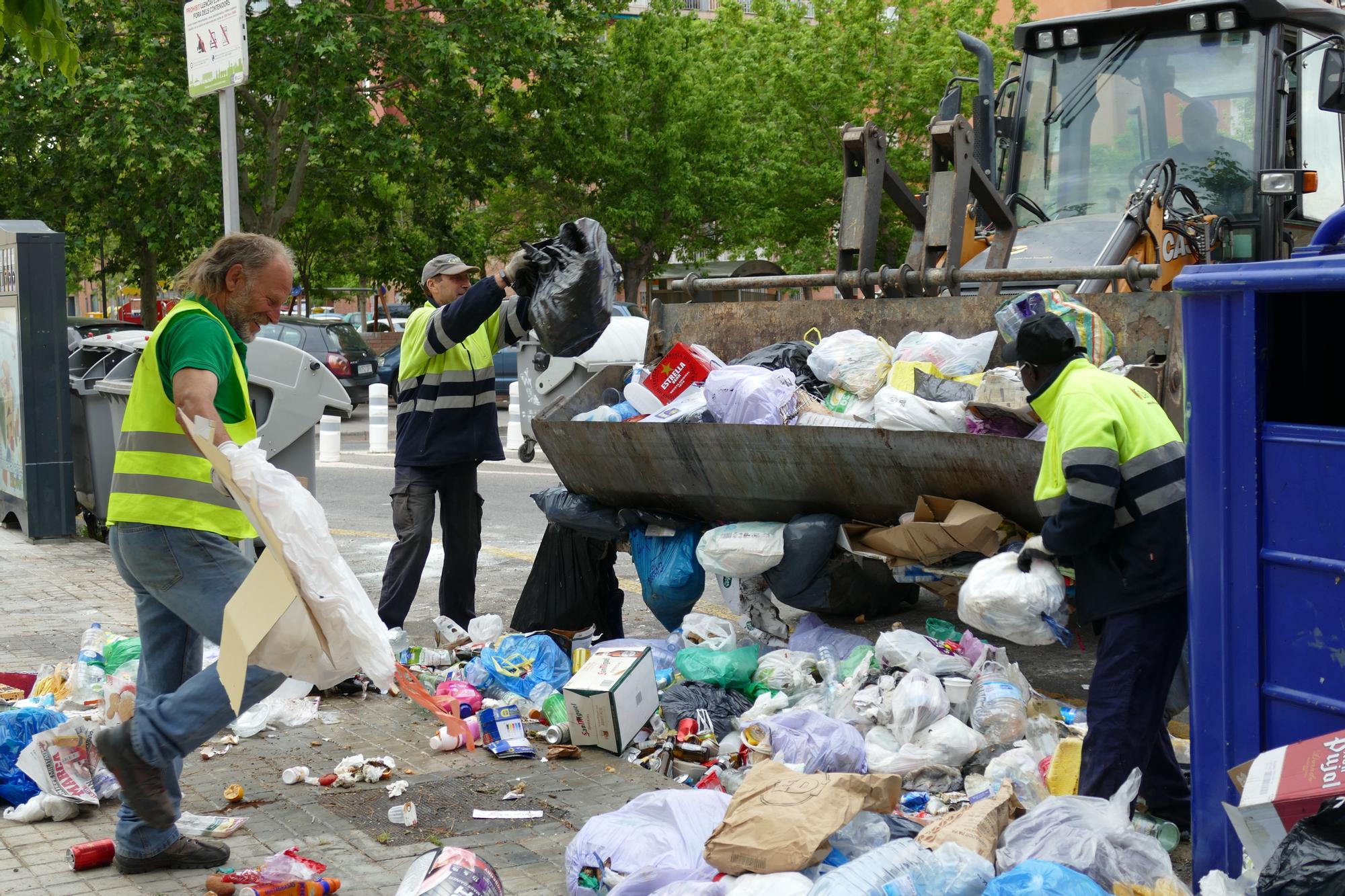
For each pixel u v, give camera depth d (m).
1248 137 7.51
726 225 28.31
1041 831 3.27
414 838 3.95
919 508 4.89
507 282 5.66
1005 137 8.38
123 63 22.25
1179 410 4.69
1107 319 5.00
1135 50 7.97
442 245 26.95
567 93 24.97
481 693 5.50
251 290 3.65
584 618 6.17
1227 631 2.95
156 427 3.60
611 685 4.75
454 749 4.85
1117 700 3.70
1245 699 2.93
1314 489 2.78
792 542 5.26
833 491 5.20
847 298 6.44
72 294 38.44
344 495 12.43
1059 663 6.11
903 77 25.73
